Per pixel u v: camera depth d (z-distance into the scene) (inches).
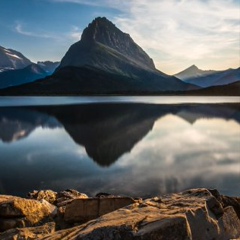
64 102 6510.8
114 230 305.1
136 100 7573.8
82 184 1018.1
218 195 482.6
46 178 1093.8
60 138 2052.2
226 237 355.6
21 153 1551.4
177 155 1494.8
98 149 1659.7
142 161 1363.2
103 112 3988.7
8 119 3218.5
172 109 4530.0
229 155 1482.5
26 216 465.4
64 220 480.1
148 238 292.7
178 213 339.6
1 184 1025.5
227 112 4060.0
